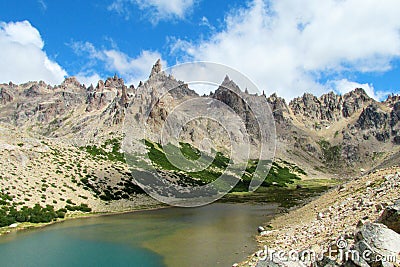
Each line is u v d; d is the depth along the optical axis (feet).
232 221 176.55
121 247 121.70
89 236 141.08
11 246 123.54
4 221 158.10
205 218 189.16
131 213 206.90
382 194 97.04
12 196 186.60
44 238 136.15
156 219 186.39
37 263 102.42
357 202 106.01
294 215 160.15
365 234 48.67
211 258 104.99
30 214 173.27
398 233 52.16
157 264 101.19
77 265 100.89
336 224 93.56
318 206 147.74
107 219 186.39
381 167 171.42
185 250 116.16
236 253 108.68
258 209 227.40
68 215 191.93
